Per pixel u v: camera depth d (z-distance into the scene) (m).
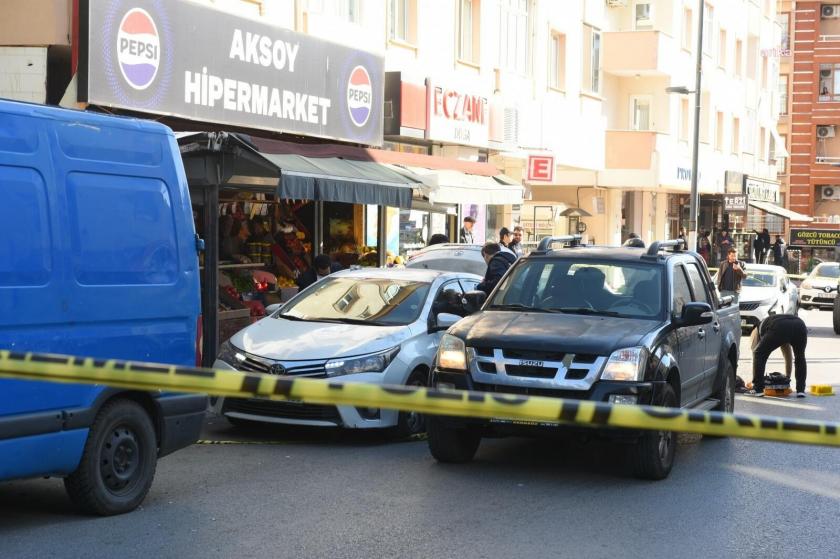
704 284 11.77
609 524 7.70
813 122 68.50
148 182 7.82
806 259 52.28
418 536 7.23
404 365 10.91
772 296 26.77
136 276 7.62
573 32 33.31
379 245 22.25
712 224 52.91
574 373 9.08
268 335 11.14
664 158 38.03
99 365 3.71
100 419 7.36
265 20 17.66
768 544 7.27
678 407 9.99
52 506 7.81
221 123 16.09
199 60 15.46
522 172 30.95
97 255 7.32
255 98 16.83
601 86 36.47
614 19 41.34
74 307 7.11
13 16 13.49
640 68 39.09
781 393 15.38
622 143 37.28
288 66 17.67
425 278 12.30
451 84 24.55
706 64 46.62
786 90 68.94
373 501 8.25
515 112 27.66
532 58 30.28
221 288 16.34
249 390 3.52
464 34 26.53
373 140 20.59
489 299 10.61
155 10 14.48
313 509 7.94
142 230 7.70
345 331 11.13
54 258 7.00
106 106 13.86
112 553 6.64
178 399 8.00
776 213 51.97
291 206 19.34
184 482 8.79
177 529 7.26
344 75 19.39
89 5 13.33
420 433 11.31
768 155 60.53
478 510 8.02
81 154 7.29
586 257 10.66
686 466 10.05
